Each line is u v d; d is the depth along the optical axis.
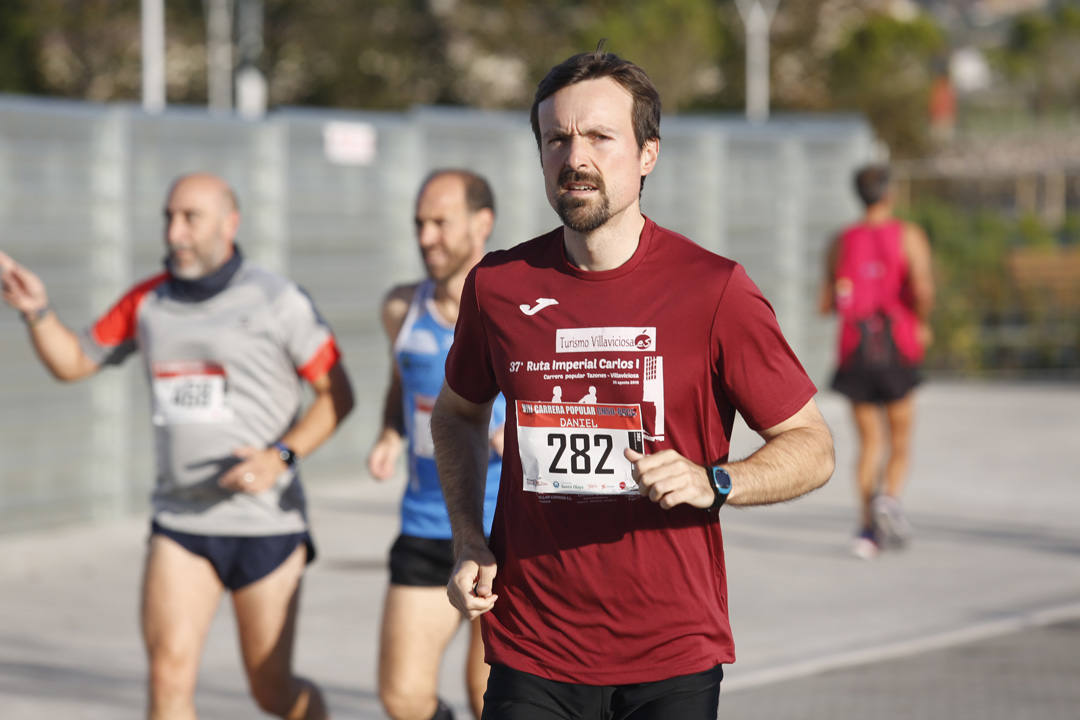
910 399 24.03
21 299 13.28
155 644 12.53
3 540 25.30
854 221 44.34
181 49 100.94
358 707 16.17
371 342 32.28
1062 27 149.75
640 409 8.48
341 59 103.38
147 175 27.53
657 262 8.59
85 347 13.50
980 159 107.81
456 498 9.27
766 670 17.55
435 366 12.85
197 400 12.90
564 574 8.68
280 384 13.09
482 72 110.56
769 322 8.48
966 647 18.58
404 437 14.02
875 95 122.50
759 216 42.78
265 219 29.95
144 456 27.94
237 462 12.82
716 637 8.75
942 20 169.62
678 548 8.60
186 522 12.72
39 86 99.44
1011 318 51.25
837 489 30.81
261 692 13.05
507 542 8.88
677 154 40.94
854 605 20.88
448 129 33.72
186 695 12.55
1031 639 18.95
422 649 12.56
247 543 12.73
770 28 125.38
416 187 33.09
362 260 32.03
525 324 8.70
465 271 12.95
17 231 25.12
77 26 95.88
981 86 139.12
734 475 8.10
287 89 106.19
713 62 121.25
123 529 26.53
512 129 35.34
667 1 109.00
